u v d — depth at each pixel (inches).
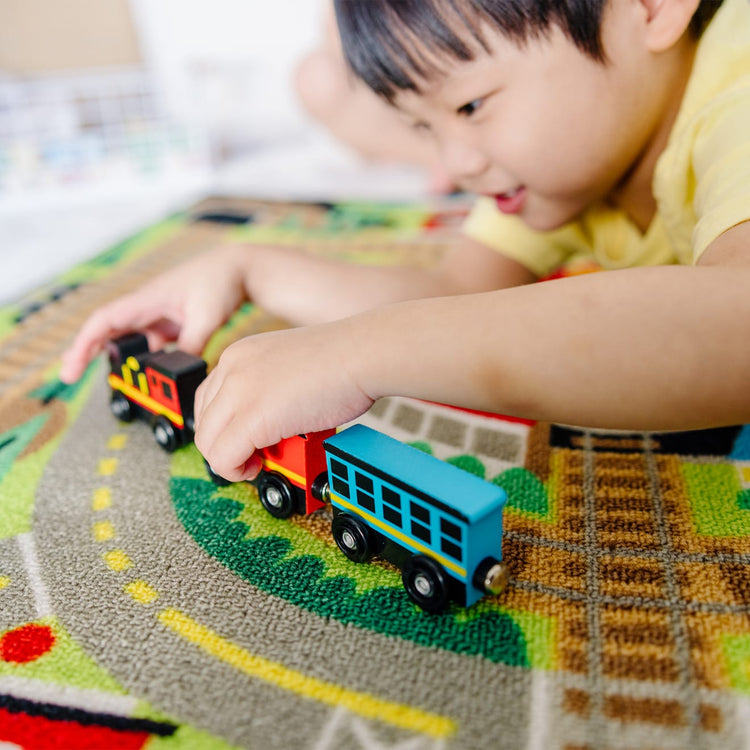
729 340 14.4
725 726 13.6
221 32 80.0
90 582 18.3
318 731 14.0
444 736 13.7
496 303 16.0
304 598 17.4
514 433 24.4
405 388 16.3
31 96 61.6
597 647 15.6
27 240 52.1
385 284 28.9
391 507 17.0
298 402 16.9
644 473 21.9
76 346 27.1
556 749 13.3
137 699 14.9
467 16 19.6
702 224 17.9
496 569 15.9
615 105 21.7
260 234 48.6
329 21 58.2
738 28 22.0
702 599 16.8
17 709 14.8
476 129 21.9
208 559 19.0
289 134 86.2
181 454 24.1
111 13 74.5
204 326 26.9
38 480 23.0
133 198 64.0
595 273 16.1
